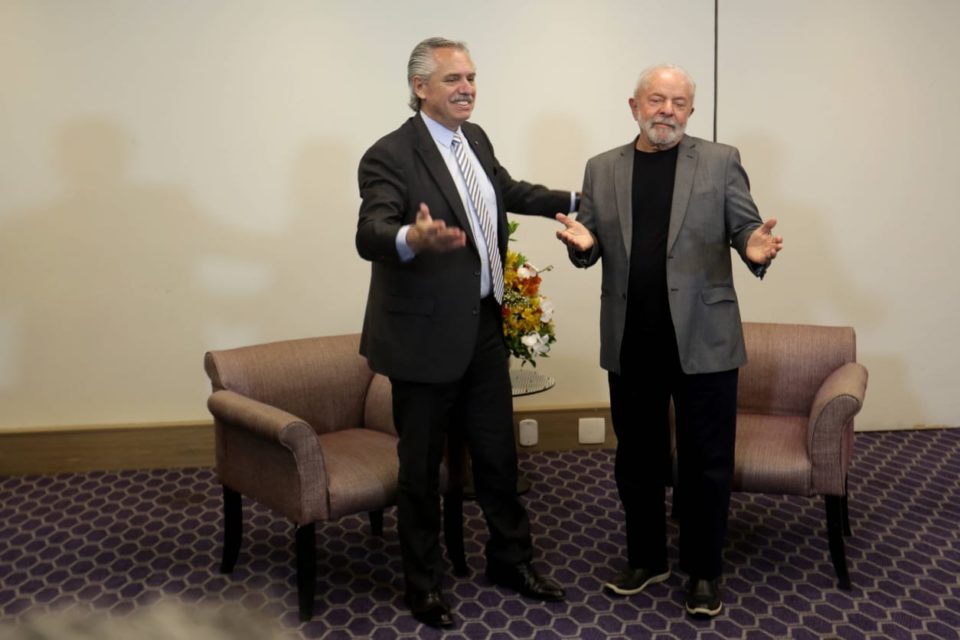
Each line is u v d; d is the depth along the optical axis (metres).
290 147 3.97
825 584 3.00
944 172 4.20
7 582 3.11
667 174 2.73
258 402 2.95
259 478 2.93
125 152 3.90
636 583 2.98
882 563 3.12
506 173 3.03
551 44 4.00
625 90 4.06
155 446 4.13
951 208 4.23
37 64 3.81
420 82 2.68
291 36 3.90
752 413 3.35
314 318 4.11
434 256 2.67
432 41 2.68
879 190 4.20
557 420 4.27
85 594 3.02
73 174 3.90
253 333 4.10
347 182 4.02
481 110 4.03
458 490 3.07
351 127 3.98
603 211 2.80
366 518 3.64
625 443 2.90
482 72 4.00
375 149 2.70
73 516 3.65
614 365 2.80
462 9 3.96
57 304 4.00
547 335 3.53
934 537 3.31
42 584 3.10
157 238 3.98
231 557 3.16
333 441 3.17
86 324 4.03
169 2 3.83
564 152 4.09
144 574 3.16
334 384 3.29
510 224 3.49
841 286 4.27
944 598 2.89
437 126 2.74
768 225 2.51
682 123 2.66
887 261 4.26
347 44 3.93
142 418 4.13
